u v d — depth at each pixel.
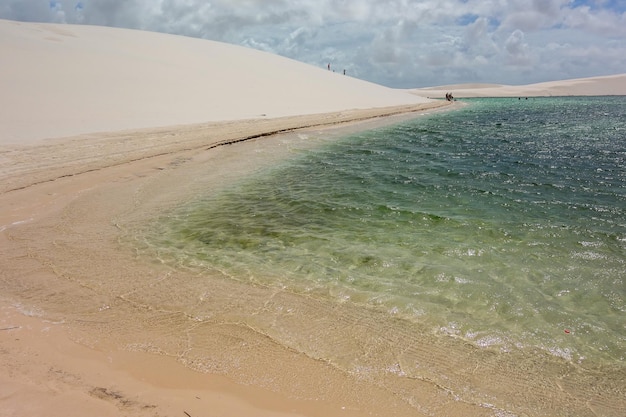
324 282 4.58
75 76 19.41
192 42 36.28
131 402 2.58
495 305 4.11
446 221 6.55
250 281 4.58
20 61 19.56
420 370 3.12
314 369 3.09
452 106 39.78
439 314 3.94
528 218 6.73
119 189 8.07
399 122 21.75
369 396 2.81
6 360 2.96
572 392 2.93
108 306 3.95
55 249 5.31
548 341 3.55
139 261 5.04
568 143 15.05
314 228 6.29
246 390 2.82
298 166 10.46
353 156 11.91
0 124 12.32
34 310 3.82
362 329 3.67
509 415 2.69
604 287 4.49
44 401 2.50
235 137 13.77
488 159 11.80
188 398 2.68
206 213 6.92
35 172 8.77
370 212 7.02
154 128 14.04
